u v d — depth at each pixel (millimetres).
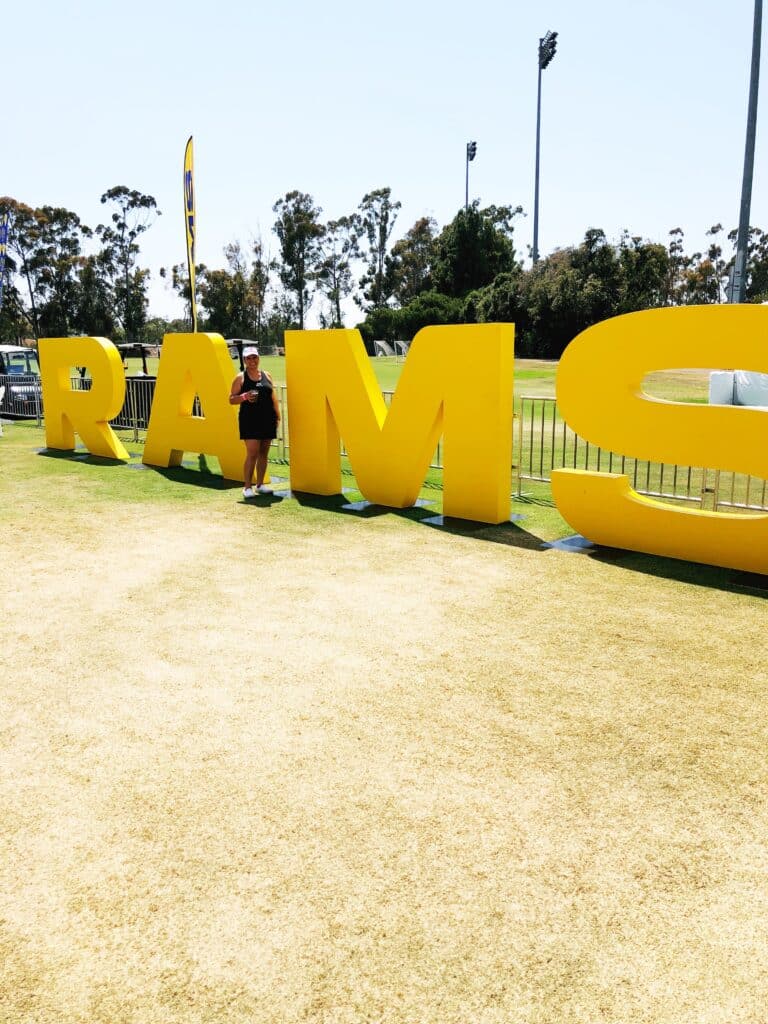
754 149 22094
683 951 2273
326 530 7555
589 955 2258
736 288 22766
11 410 19547
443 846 2764
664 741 3480
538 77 45812
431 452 8227
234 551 6801
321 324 78188
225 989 2150
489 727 3621
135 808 3014
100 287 70312
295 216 73875
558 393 6973
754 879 2584
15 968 2234
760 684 4051
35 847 2785
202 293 72750
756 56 21609
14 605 5414
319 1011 2072
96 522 7957
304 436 9281
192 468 11273
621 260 42469
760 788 3111
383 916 2420
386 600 5457
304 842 2793
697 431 6164
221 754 3408
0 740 3549
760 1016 2049
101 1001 2115
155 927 2389
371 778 3199
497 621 5020
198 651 4570
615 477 6613
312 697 3953
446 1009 2076
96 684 4129
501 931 2354
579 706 3824
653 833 2830
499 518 7707
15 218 66062
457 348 7594
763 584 5746
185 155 17391
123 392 12016
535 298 43219
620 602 5375
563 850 2736
